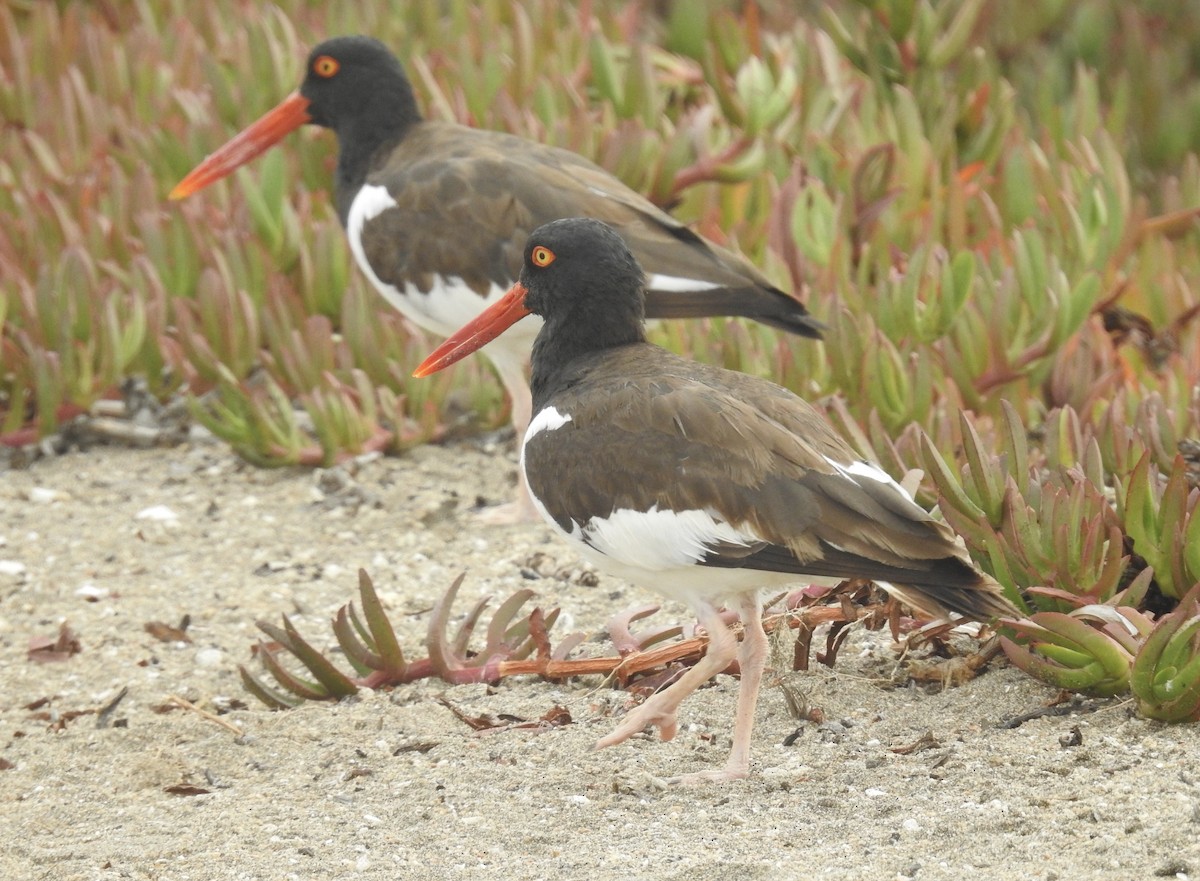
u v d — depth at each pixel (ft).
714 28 53.26
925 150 46.85
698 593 25.98
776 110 48.73
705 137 47.11
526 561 35.78
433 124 41.14
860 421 37.06
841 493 23.95
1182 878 20.97
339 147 42.24
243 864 23.44
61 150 50.80
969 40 55.47
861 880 21.42
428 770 26.66
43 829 25.49
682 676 27.45
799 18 63.00
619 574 26.84
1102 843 21.94
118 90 54.08
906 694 28.27
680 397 25.46
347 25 55.52
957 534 29.17
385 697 29.84
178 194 43.62
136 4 59.31
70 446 42.68
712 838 23.30
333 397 40.16
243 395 39.75
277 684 31.04
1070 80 60.95
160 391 43.62
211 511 38.86
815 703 28.04
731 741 27.32
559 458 26.27
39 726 29.81
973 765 25.02
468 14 56.44
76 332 42.34
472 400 42.19
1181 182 50.03
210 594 34.96
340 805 25.49
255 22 51.16
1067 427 32.96
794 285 42.86
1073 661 26.66
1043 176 45.70
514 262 37.01
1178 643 24.76
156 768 27.53
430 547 36.83
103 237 45.60
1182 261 46.14
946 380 36.60
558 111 49.70
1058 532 27.99
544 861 22.85
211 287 42.01
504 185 37.45
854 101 49.65
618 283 28.27
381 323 42.80
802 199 42.88
